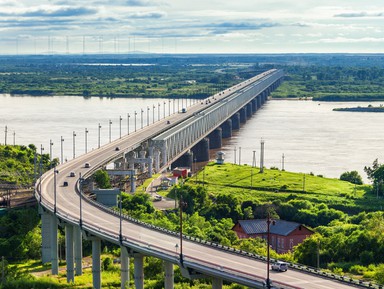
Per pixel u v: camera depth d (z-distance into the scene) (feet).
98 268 595.88
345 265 639.35
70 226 638.94
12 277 626.64
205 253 495.00
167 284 510.99
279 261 455.22
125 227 587.27
